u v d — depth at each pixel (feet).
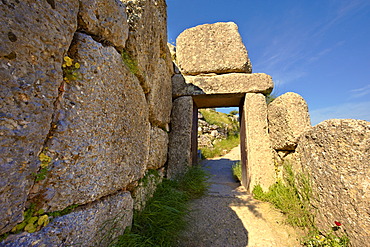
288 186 9.07
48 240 3.10
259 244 6.39
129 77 5.69
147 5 7.11
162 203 7.93
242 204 9.39
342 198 5.49
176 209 7.80
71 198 3.59
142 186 7.32
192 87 13.01
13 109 2.58
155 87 8.79
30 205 3.01
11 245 2.60
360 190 5.03
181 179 11.41
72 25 3.53
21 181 2.73
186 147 12.26
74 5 3.60
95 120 4.16
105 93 4.49
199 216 8.17
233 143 33.27
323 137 6.57
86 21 4.10
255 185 10.60
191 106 12.85
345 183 5.45
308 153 7.39
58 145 3.33
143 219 6.48
